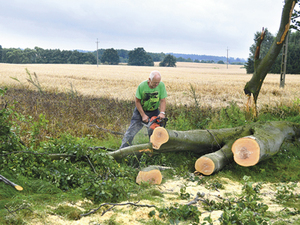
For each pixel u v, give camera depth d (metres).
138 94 4.70
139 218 2.71
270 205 3.31
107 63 119.12
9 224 2.27
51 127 6.23
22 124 5.85
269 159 5.17
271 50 6.99
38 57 115.19
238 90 18.09
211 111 8.98
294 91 17.28
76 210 2.69
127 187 3.36
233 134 5.12
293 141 5.71
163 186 3.86
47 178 3.39
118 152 4.15
